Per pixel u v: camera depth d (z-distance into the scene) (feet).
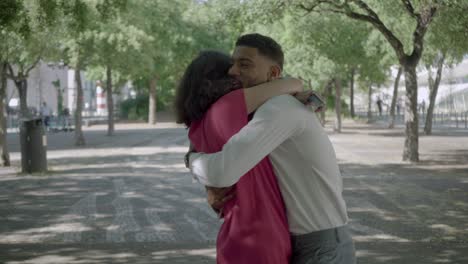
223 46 140.77
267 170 8.45
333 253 8.50
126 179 49.85
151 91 159.33
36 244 26.73
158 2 128.77
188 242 26.84
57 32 70.95
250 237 8.30
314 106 8.52
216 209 8.66
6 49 62.18
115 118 192.44
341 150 78.07
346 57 86.94
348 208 35.42
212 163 8.11
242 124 8.32
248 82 8.76
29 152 54.60
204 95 8.55
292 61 100.22
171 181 48.37
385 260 23.25
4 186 46.50
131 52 88.07
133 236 28.27
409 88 62.59
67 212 34.99
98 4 57.52
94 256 24.35
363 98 272.92
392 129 131.85
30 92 207.00
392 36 62.03
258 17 61.36
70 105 247.29
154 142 95.55
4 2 43.45
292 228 8.52
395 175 51.70
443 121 157.69
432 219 31.89
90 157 70.33
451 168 57.00
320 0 61.11
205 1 141.28
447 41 67.00
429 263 22.75
